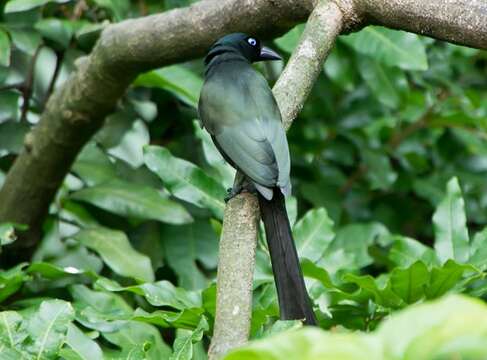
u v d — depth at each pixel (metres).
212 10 8.48
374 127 12.86
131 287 7.57
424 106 12.82
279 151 6.93
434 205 12.37
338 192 12.42
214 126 7.33
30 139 10.02
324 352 3.63
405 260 8.67
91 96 9.54
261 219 6.81
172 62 9.13
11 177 10.26
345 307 7.93
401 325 3.67
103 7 10.60
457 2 7.12
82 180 10.50
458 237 8.61
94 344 7.03
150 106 11.05
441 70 12.88
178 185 8.55
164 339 10.05
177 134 11.26
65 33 10.55
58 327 6.84
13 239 9.15
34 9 10.77
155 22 8.85
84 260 10.12
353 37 10.68
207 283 10.37
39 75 11.01
